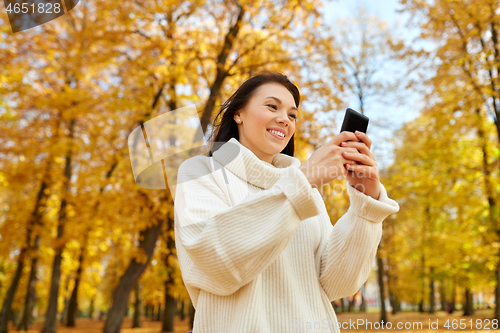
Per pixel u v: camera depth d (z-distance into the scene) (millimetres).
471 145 12289
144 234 9945
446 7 10312
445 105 10844
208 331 1045
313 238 1243
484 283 15828
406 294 21766
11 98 9781
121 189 9219
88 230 10445
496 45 10273
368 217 1129
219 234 918
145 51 8367
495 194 11906
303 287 1151
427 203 12695
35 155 10055
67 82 11555
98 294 33219
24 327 15492
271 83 1326
